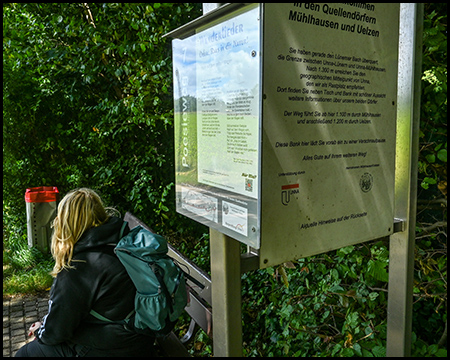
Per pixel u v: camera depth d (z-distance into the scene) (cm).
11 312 444
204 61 181
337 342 273
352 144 184
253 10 152
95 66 559
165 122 497
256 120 156
